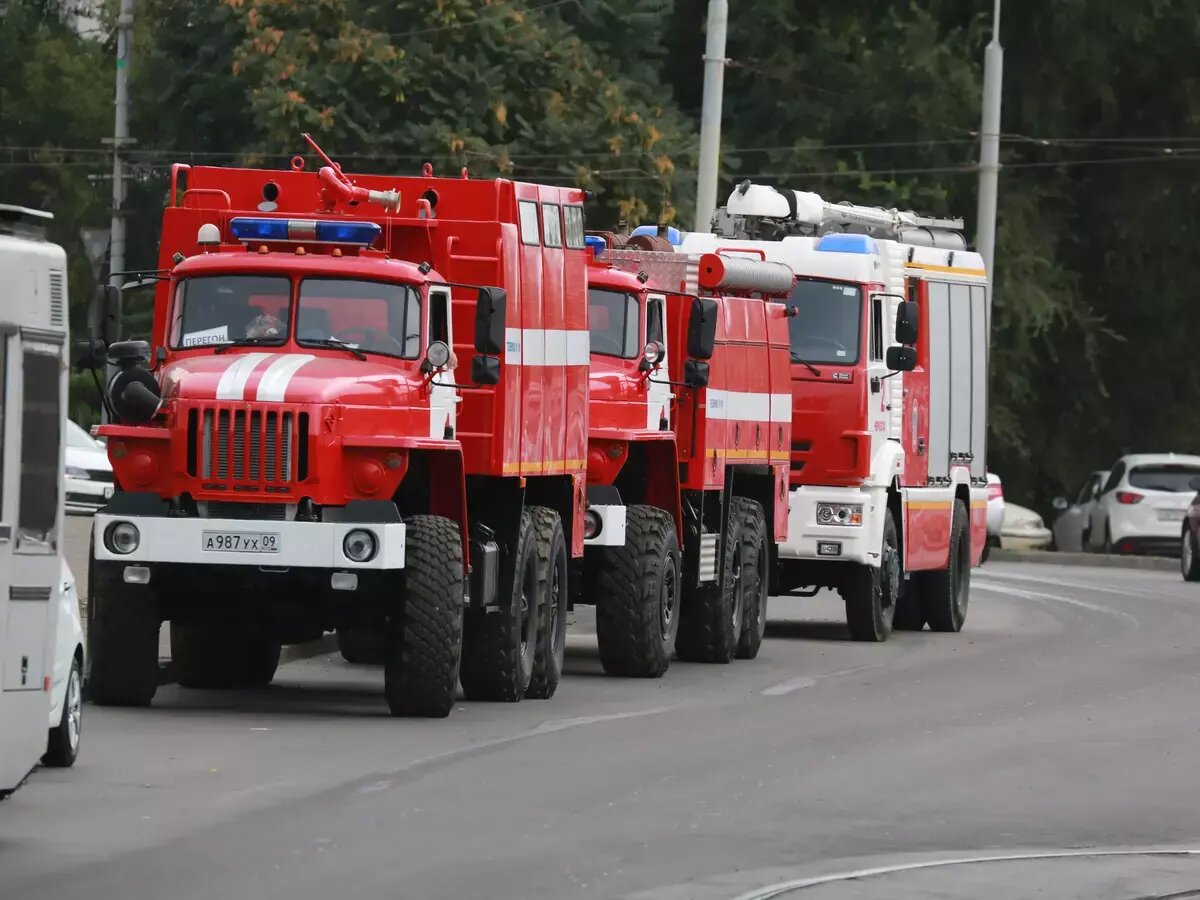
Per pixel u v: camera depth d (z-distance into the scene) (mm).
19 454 29922
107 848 29688
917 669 57844
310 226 45969
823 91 134250
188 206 48375
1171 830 33500
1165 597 89000
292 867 28562
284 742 40125
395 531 42875
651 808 33969
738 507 60375
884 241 68938
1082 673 56906
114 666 44594
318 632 45531
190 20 122938
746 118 136000
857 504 66312
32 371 30391
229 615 44938
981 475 78188
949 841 32000
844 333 66938
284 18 113312
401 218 47156
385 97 110500
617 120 114000
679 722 44938
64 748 36281
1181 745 42812
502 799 34344
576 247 51406
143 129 135750
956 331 75625
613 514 53344
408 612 43656
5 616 29500
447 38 112000
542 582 48906
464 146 109375
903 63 132125
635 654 54000
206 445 43156
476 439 46625
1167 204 136125
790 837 31906
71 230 159125
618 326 55531
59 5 174750
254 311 45688
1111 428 141500
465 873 28438
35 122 163500
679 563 55719
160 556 43000
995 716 47062
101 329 45281
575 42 115125
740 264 59219
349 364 44688
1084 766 39812
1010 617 78375
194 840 30328
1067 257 138875
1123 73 138875
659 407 55688
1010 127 136875
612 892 27562
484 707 46688
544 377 49188
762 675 55750
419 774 36594
